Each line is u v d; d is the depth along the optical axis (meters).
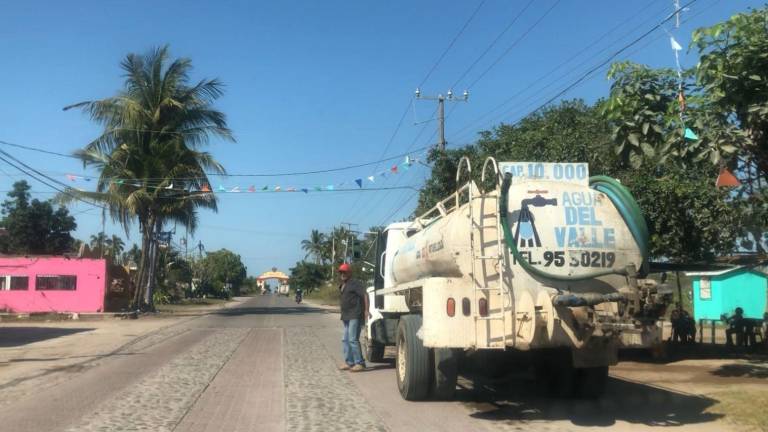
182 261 69.06
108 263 35.78
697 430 7.45
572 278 7.76
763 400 8.83
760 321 16.09
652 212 15.10
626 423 7.84
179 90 35.41
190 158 35.31
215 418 8.14
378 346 14.12
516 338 7.56
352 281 12.76
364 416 8.30
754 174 10.22
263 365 13.30
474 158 22.75
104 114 34.34
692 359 14.25
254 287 164.62
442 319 7.77
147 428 7.57
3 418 8.05
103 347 17.22
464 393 10.01
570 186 8.12
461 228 8.12
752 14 8.77
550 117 20.84
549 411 8.60
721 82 9.03
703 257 16.59
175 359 14.34
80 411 8.51
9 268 34.12
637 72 10.09
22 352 16.00
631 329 7.30
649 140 10.12
